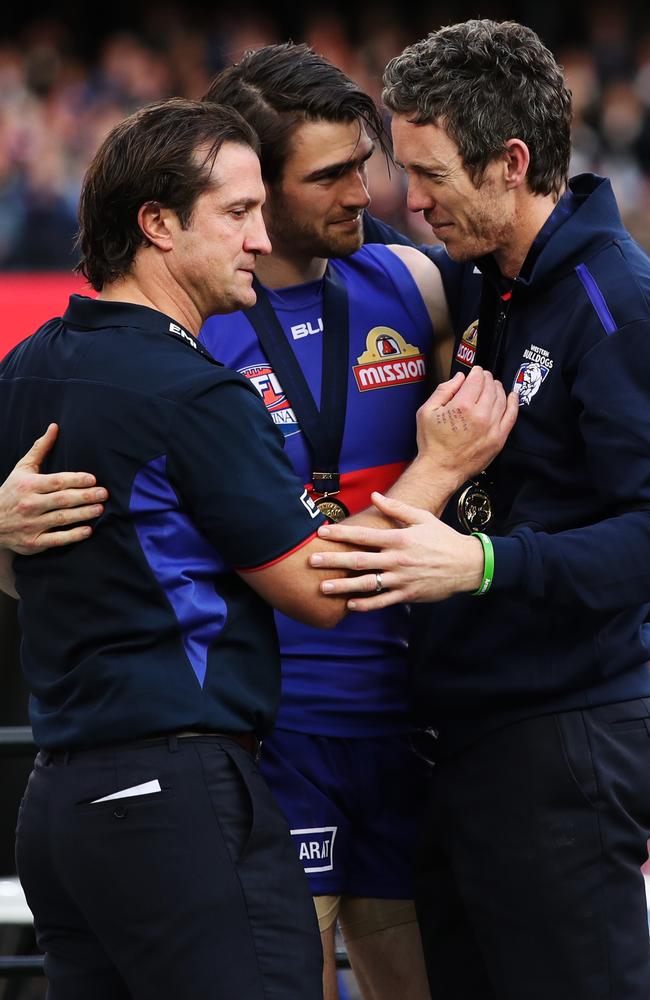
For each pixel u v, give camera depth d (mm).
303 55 7996
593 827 7473
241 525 6648
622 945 7484
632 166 34375
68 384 6805
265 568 6746
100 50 40125
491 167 7293
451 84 7191
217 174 6867
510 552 7027
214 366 6785
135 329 6824
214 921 6457
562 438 7398
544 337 7398
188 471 6598
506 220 7434
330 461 8336
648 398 7070
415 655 8008
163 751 6555
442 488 7375
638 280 7223
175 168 6797
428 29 41594
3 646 11625
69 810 6621
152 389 6609
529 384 7457
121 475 6598
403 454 8547
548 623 7500
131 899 6496
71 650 6766
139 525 6617
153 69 37125
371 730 8391
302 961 6664
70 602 6770
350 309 8500
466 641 7703
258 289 8398
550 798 7504
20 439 7035
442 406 7461
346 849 8430
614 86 36219
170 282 7016
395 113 7438
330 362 8383
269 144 7836
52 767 6809
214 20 41125
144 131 6887
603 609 7102
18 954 11141
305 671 8289
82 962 7062
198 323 7176
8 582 7445
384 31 39875
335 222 8047
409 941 8703
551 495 7520
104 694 6598
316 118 7781
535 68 7312
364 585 6906
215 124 6949
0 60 36719
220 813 6582
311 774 8266
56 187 31656
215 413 6621
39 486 6656
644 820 7742
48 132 33125
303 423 8266
